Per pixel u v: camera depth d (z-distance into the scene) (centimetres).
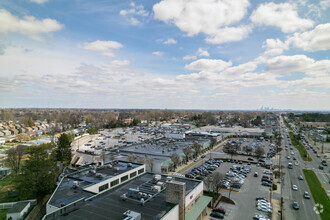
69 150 9406
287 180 7425
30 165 5916
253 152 11662
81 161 10200
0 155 11081
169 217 3066
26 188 5625
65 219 2955
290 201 5619
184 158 9638
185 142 13150
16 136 16900
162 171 8044
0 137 16812
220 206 5262
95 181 4569
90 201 3547
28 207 5272
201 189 4756
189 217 3734
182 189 3331
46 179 5934
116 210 3198
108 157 9388
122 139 16738
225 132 19350
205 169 8625
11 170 8681
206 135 15662
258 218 4556
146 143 12812
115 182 4828
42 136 19688
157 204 3400
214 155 11388
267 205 5119
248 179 7538
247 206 5262
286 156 11444
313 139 17488
